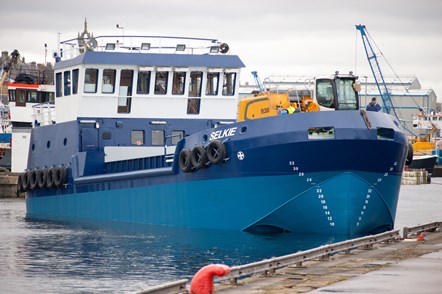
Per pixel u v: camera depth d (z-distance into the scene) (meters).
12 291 27.66
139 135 48.62
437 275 24.86
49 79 91.44
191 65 48.16
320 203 38.31
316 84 41.22
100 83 48.34
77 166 49.34
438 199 87.00
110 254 35.41
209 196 41.12
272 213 39.00
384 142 37.53
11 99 85.69
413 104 194.50
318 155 37.25
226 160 39.78
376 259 28.77
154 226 44.50
